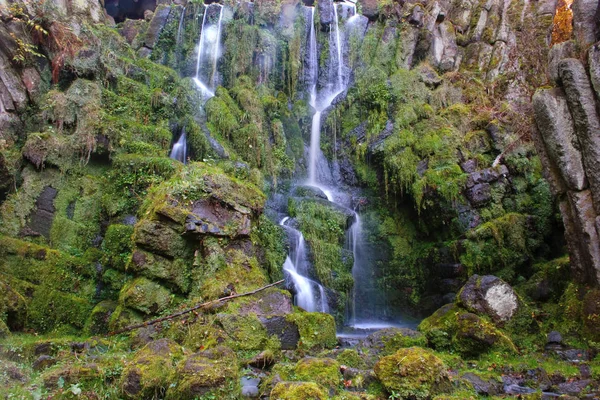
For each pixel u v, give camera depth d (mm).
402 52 16828
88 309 8914
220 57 15859
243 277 8445
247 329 7145
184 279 8562
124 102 11883
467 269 11539
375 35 17203
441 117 14438
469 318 7469
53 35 11570
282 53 16344
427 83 15578
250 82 15258
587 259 8031
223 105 13445
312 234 11844
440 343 7465
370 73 15594
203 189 9000
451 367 6719
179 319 7793
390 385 5367
